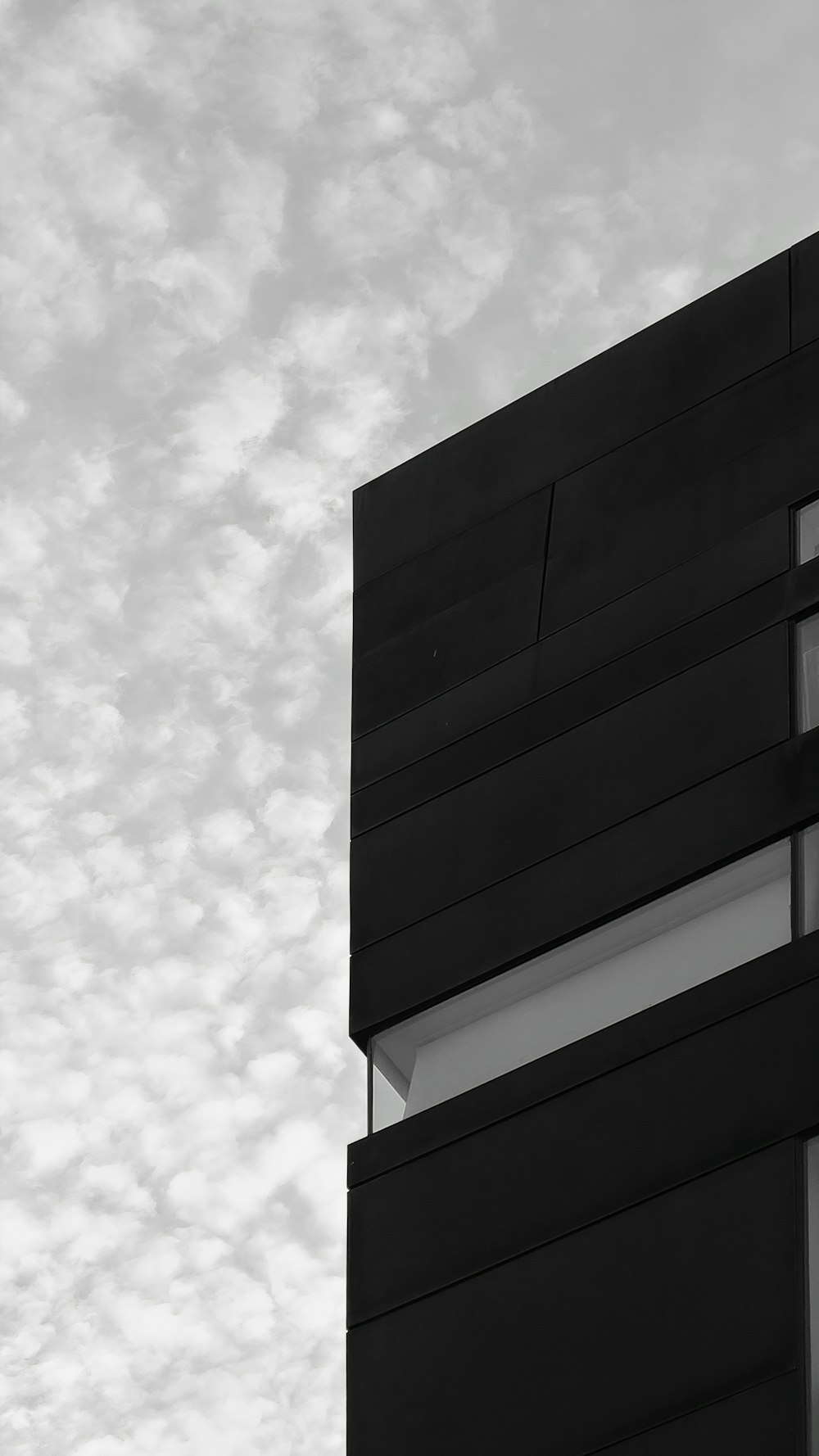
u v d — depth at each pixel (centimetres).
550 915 2298
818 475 2473
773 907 2130
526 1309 1988
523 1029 2244
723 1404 1797
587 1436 1862
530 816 2408
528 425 2847
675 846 2244
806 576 2370
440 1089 2258
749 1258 1870
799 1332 1800
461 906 2389
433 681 2653
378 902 2466
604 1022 2180
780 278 2736
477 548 2758
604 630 2519
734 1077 2003
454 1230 2098
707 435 2631
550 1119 2111
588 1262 1977
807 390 2578
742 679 2333
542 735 2472
